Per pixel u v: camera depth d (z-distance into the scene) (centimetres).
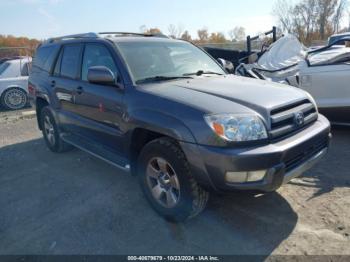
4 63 1068
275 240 281
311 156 303
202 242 285
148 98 310
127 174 437
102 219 329
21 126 770
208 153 259
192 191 285
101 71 336
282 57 670
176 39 455
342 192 354
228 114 264
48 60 521
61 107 475
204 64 425
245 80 370
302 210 323
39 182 429
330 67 529
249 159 251
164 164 302
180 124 274
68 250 286
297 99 312
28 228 323
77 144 447
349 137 536
